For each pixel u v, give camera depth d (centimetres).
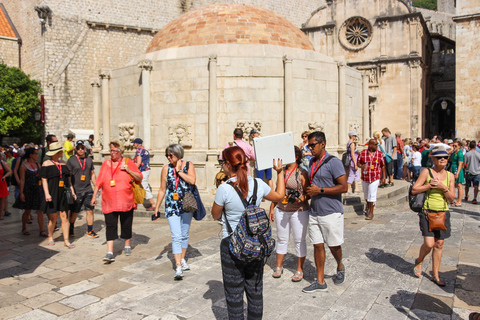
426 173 575
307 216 598
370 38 3638
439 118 5256
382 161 1020
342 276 580
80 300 541
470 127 2847
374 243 799
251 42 1369
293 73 1290
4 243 869
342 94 1391
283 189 479
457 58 2878
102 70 1437
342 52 3800
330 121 1387
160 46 1449
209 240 847
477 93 2823
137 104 1334
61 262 723
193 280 609
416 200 594
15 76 3050
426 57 3991
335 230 551
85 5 3438
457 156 1297
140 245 824
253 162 1127
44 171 810
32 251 799
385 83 3581
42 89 3288
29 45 3503
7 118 2961
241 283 410
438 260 580
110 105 1456
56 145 815
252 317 411
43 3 3262
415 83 3472
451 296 536
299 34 1521
